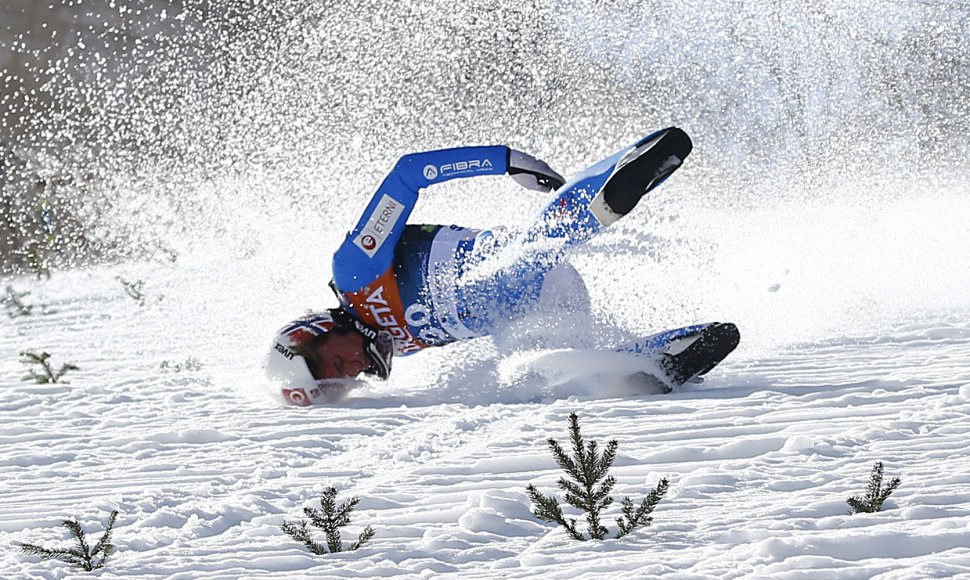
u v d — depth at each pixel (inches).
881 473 455.5
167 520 498.6
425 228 802.8
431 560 417.7
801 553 392.5
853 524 424.5
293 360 800.3
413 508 498.9
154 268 1688.0
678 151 702.5
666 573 381.4
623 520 452.4
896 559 383.9
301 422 732.7
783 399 695.1
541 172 791.1
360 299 802.2
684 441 594.2
